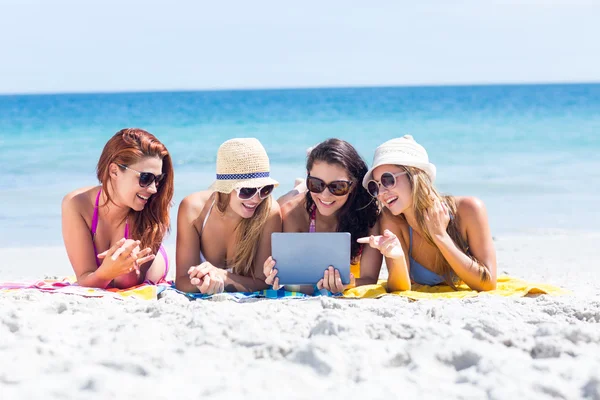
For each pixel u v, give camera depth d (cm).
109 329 363
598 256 798
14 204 1187
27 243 922
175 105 4209
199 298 484
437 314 398
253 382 281
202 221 535
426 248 537
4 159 1745
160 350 319
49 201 1216
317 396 269
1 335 349
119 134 506
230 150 515
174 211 1073
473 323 364
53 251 860
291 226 551
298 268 496
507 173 1555
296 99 4919
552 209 1146
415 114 3500
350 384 286
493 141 2223
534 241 905
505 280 554
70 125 2775
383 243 487
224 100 4838
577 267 726
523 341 339
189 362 307
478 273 505
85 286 497
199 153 1981
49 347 324
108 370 290
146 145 499
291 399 265
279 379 284
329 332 346
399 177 503
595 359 313
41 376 288
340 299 457
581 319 411
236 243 534
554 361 313
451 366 308
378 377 291
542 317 395
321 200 520
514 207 1169
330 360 303
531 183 1405
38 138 2244
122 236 529
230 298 477
